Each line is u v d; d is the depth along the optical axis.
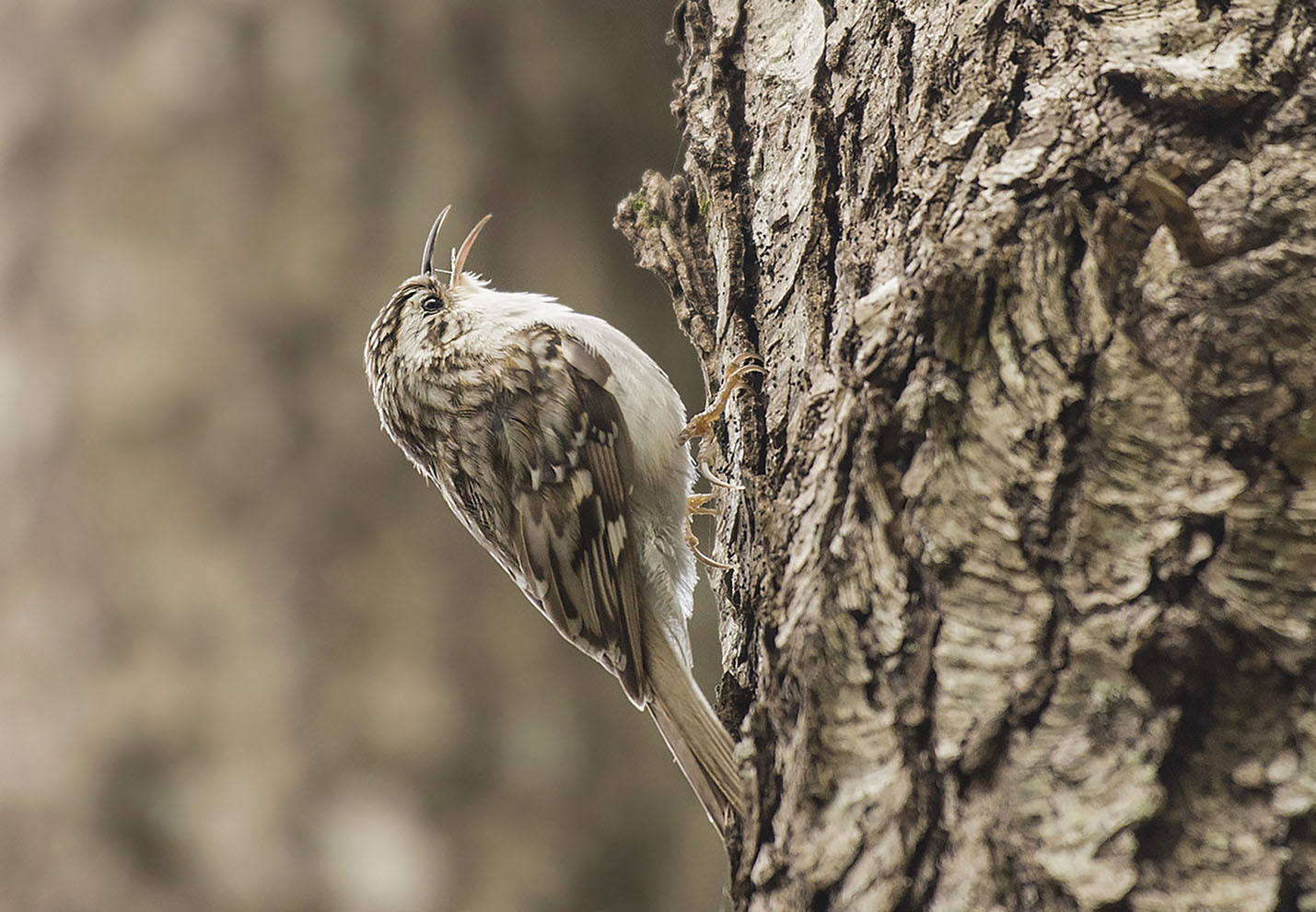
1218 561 2.89
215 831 8.02
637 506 5.62
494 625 8.57
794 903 3.12
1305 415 2.88
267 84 8.99
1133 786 2.83
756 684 4.18
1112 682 2.93
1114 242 3.15
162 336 8.71
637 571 5.57
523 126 9.16
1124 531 3.00
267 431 8.60
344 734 8.18
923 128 3.74
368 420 8.69
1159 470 3.00
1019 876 2.85
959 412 3.19
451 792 8.19
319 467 8.59
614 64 9.51
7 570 8.48
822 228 4.16
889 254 3.67
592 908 8.17
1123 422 3.05
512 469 5.72
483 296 6.07
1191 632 2.89
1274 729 2.82
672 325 9.30
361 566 8.47
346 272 8.79
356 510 8.54
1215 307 2.98
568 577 5.65
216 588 8.37
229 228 8.81
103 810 8.06
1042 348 3.16
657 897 8.33
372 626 8.40
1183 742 2.87
